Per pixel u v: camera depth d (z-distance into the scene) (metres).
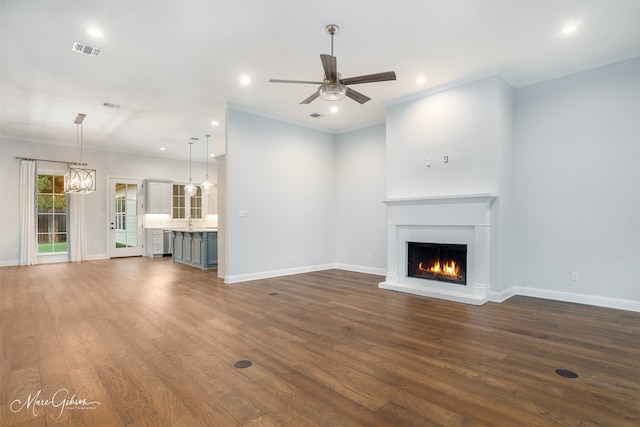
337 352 2.71
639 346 2.80
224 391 2.11
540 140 4.43
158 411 1.90
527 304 4.11
